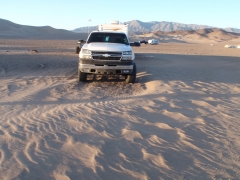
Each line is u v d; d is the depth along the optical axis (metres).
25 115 6.75
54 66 16.83
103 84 11.23
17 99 8.42
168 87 10.02
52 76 13.04
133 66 11.23
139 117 6.42
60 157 4.45
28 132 5.54
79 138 5.19
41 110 7.20
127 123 6.00
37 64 17.34
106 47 10.98
